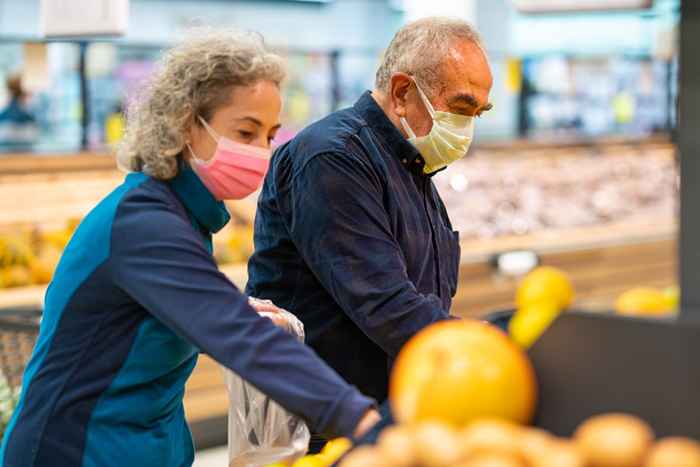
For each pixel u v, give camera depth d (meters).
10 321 3.68
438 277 3.13
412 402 1.50
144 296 2.13
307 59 8.20
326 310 3.00
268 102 2.22
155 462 2.33
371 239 2.80
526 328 1.65
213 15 13.16
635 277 7.82
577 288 7.38
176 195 2.27
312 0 13.97
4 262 5.78
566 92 9.95
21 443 2.31
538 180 8.36
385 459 1.36
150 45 7.10
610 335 1.56
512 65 9.27
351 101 10.27
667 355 1.50
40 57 6.32
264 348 2.03
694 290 1.79
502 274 6.86
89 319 2.23
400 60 2.96
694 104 1.79
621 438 1.29
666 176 9.17
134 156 2.27
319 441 3.04
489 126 10.16
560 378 1.60
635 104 10.24
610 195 8.57
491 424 1.38
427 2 10.32
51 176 6.50
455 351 1.50
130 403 2.28
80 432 2.27
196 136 2.23
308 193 2.83
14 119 7.96
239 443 2.79
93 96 8.41
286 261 3.02
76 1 4.06
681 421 1.48
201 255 2.13
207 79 2.19
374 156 2.92
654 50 9.66
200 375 5.60
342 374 3.01
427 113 2.96
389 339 2.75
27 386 2.33
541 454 1.32
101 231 2.18
